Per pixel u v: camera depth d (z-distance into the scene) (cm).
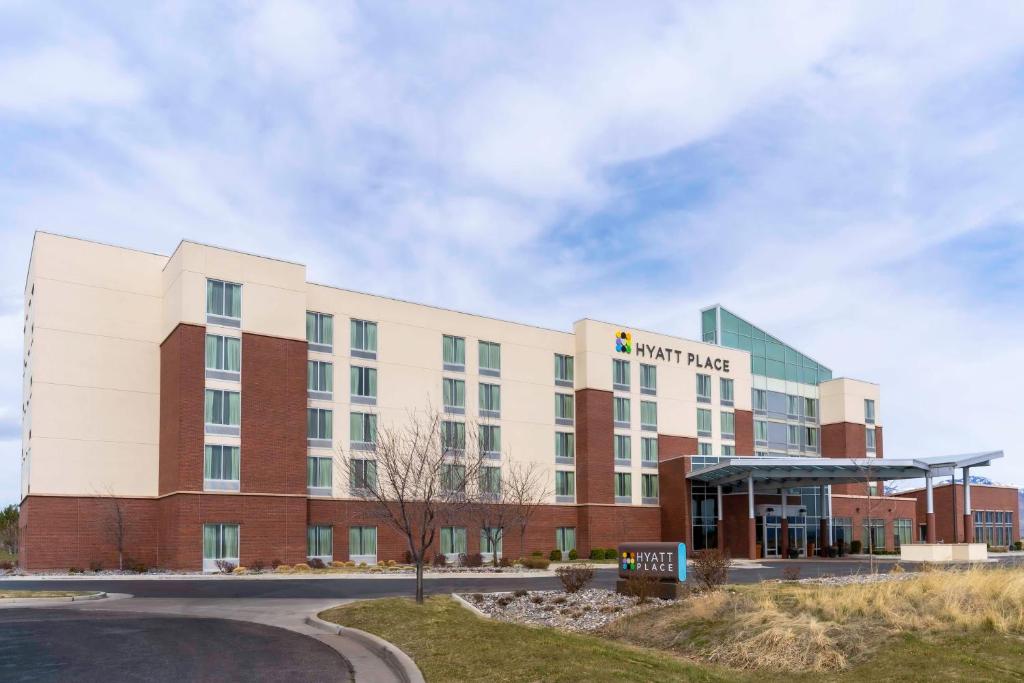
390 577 3703
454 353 5497
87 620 2044
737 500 6181
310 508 4678
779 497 6316
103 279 4531
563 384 6072
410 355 5275
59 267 4416
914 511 7531
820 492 6431
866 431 7856
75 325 4419
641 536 6166
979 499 7650
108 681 1215
